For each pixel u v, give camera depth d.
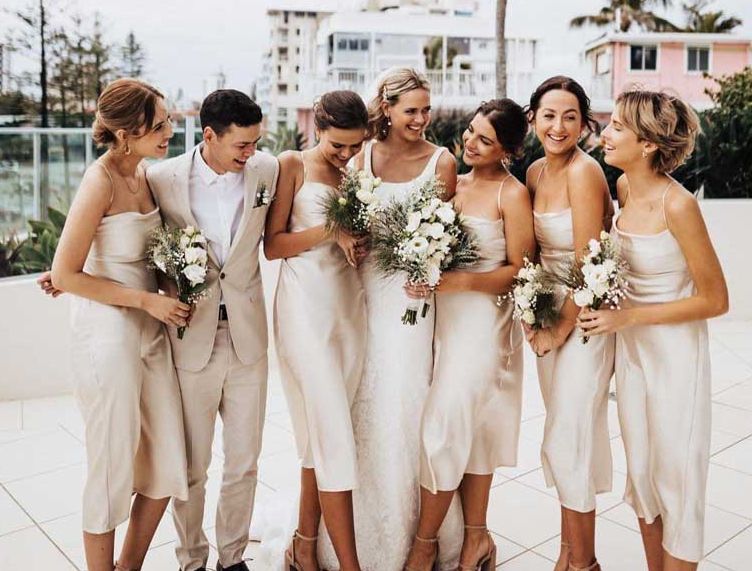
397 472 2.74
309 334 2.58
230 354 2.60
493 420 2.76
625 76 19.42
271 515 3.24
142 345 2.49
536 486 3.73
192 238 2.38
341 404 2.57
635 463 2.50
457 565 2.89
